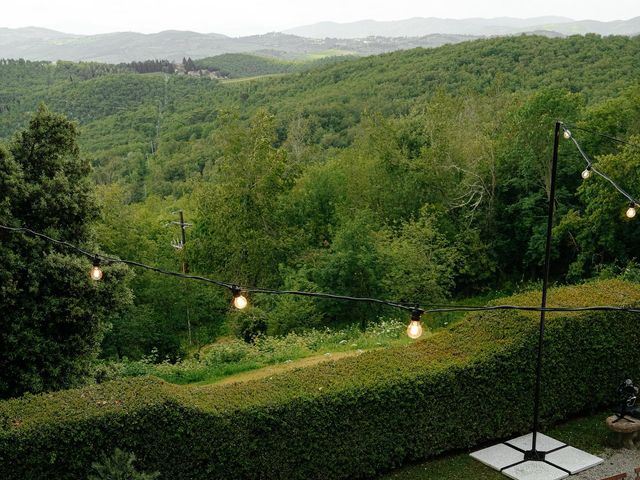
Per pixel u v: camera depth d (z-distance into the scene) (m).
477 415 10.99
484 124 35.50
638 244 25.33
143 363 18.69
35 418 8.45
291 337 18.73
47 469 8.36
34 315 12.76
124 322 25.73
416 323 6.84
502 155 33.59
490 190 34.88
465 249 33.50
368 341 17.23
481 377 10.88
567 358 11.79
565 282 32.12
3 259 12.46
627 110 28.70
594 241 26.98
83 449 8.47
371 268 25.12
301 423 9.52
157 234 37.47
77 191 14.02
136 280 28.59
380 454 10.20
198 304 28.88
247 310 26.72
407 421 10.34
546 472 10.17
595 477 10.09
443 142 33.50
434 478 10.22
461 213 34.78
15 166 13.06
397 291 25.66
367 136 37.31
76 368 13.71
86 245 14.25
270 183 31.11
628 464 10.51
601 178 23.20
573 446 11.17
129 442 8.70
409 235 28.33
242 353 17.48
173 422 8.89
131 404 8.82
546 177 31.52
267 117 31.31
